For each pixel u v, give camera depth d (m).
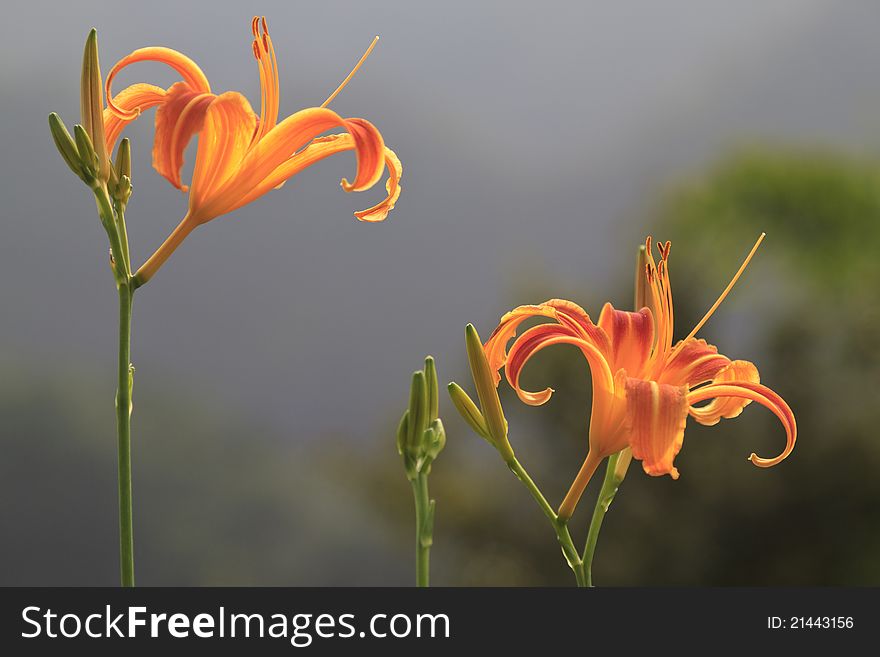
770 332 11.96
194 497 38.56
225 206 1.57
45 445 37.72
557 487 12.44
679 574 11.16
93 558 36.97
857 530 11.00
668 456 1.44
